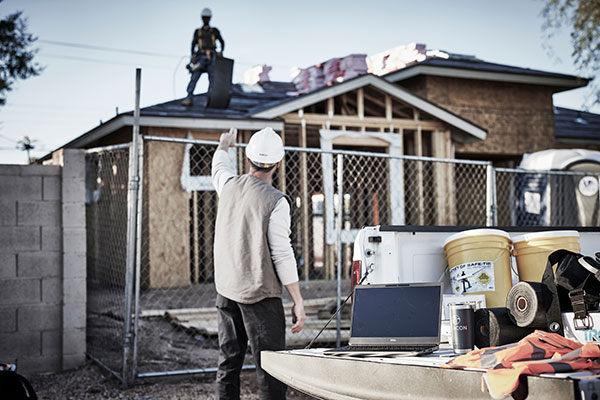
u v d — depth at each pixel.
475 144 15.23
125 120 10.57
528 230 4.75
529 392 2.21
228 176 4.16
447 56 15.84
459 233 4.30
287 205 3.79
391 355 2.97
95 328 6.95
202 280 11.94
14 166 6.27
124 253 6.79
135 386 5.62
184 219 11.20
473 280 4.20
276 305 3.73
